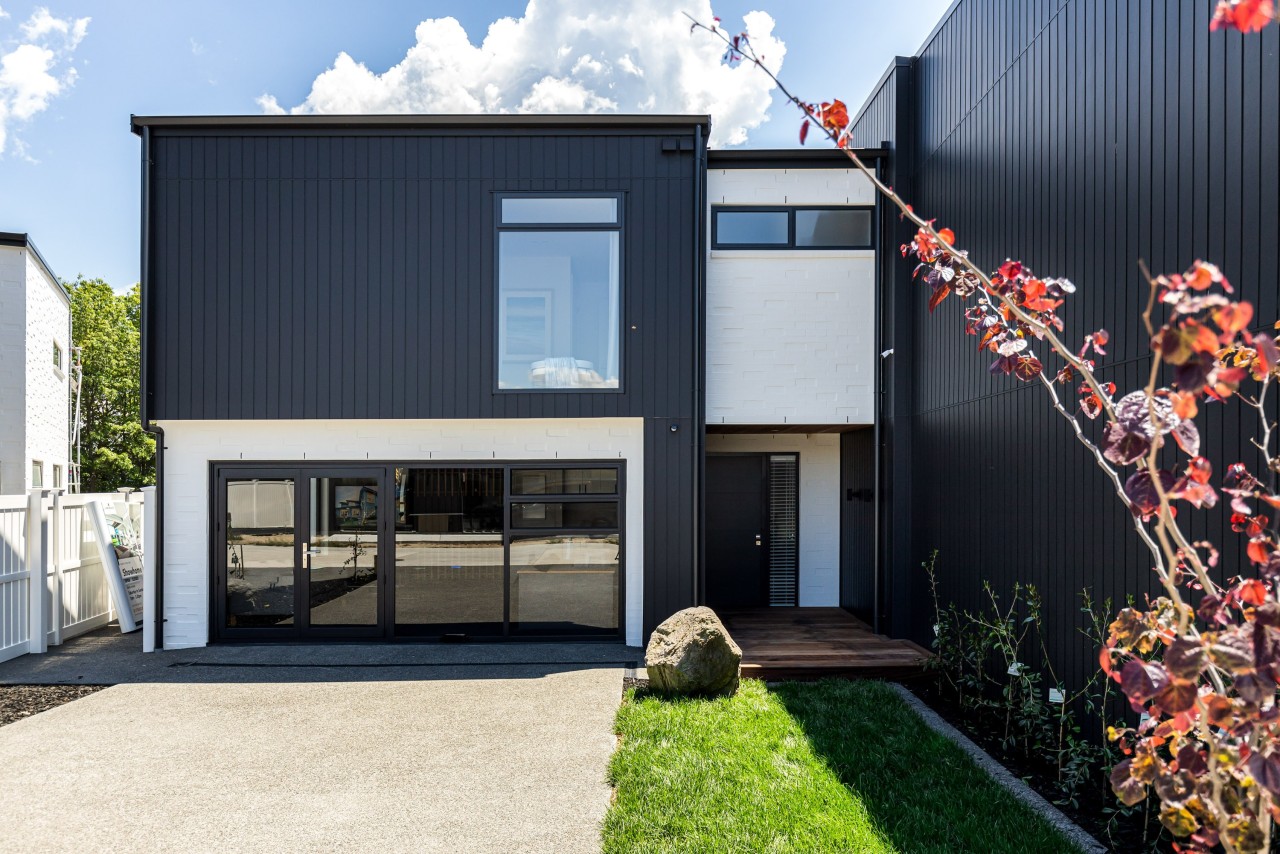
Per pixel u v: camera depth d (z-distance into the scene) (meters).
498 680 5.73
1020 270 2.62
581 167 6.86
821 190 7.30
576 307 6.85
